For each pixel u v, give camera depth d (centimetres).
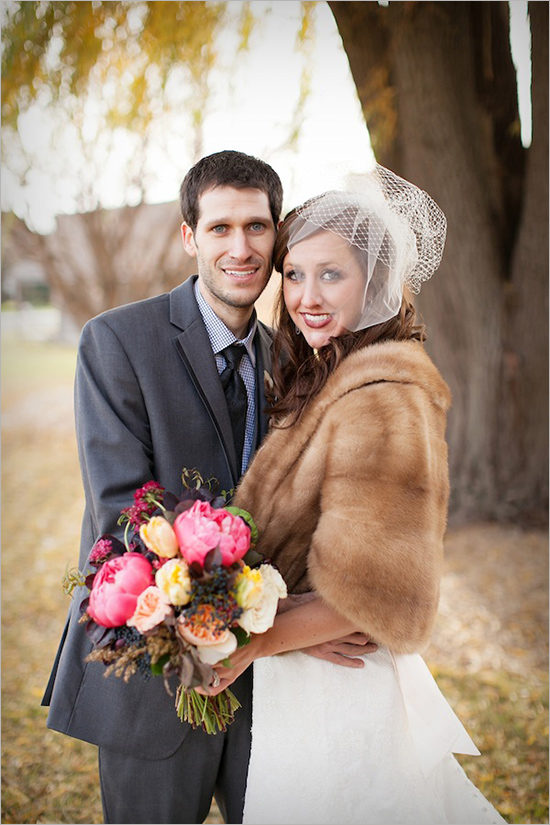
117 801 194
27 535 616
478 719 345
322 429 173
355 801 176
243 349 206
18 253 742
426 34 451
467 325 517
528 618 425
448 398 179
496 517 525
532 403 523
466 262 504
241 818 199
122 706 187
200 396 196
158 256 708
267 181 196
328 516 164
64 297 749
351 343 180
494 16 471
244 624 148
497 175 503
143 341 195
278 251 190
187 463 193
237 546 147
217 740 197
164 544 146
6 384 1069
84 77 482
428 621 164
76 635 192
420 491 163
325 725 179
